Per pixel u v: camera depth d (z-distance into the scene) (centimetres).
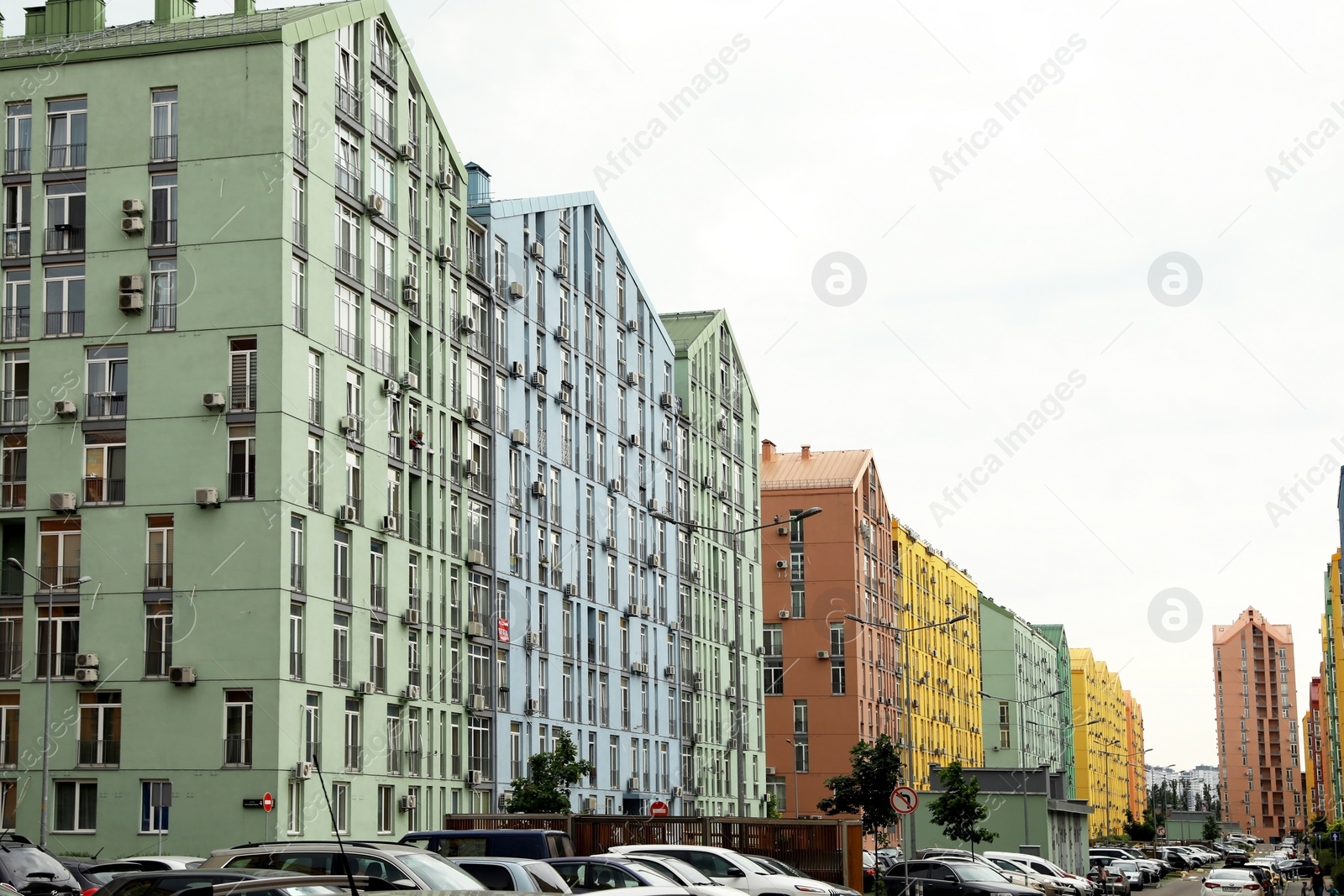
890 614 11938
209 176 5519
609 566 8094
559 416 7638
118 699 5359
